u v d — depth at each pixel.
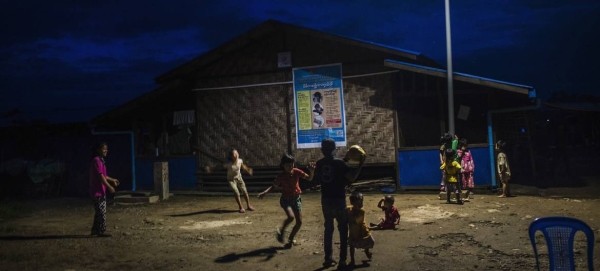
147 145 18.05
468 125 14.97
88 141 18.50
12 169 17.91
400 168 14.89
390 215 9.19
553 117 33.25
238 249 8.12
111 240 9.19
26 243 9.04
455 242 8.04
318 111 15.73
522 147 18.91
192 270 6.97
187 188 17.11
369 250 7.39
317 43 15.73
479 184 14.11
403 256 7.28
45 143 19.16
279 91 16.17
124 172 17.86
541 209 10.76
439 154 14.52
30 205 15.27
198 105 17.09
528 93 12.85
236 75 16.64
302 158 15.92
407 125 15.17
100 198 9.56
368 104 15.20
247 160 16.53
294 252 7.79
